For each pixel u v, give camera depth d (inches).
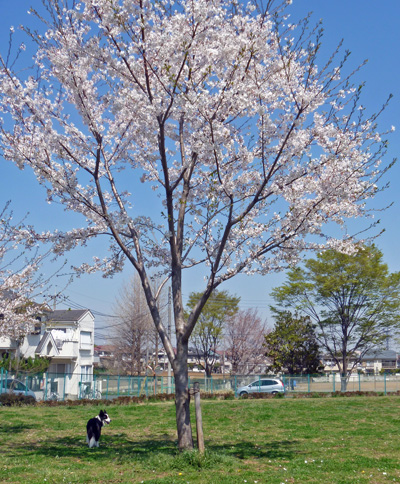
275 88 366.9
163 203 416.5
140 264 369.1
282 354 1402.6
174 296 356.2
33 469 304.3
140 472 300.2
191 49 327.6
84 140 404.8
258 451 376.2
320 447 398.9
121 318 1574.8
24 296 455.2
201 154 361.4
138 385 1226.6
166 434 487.2
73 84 352.8
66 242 385.7
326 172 346.6
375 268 1267.2
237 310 1627.7
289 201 359.6
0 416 624.4
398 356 2650.1
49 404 864.9
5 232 386.0
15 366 975.6
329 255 1264.8
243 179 370.3
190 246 396.8
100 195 366.0
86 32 358.9
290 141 345.4
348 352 1382.9
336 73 335.9
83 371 1461.6
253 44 330.3
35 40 358.0
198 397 341.1
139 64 341.1
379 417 617.9
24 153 364.8
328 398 997.8
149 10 315.3
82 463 330.0
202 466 307.4
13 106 366.3
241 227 387.2
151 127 363.6
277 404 808.3
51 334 1272.1
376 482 276.8
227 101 358.6
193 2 323.9
